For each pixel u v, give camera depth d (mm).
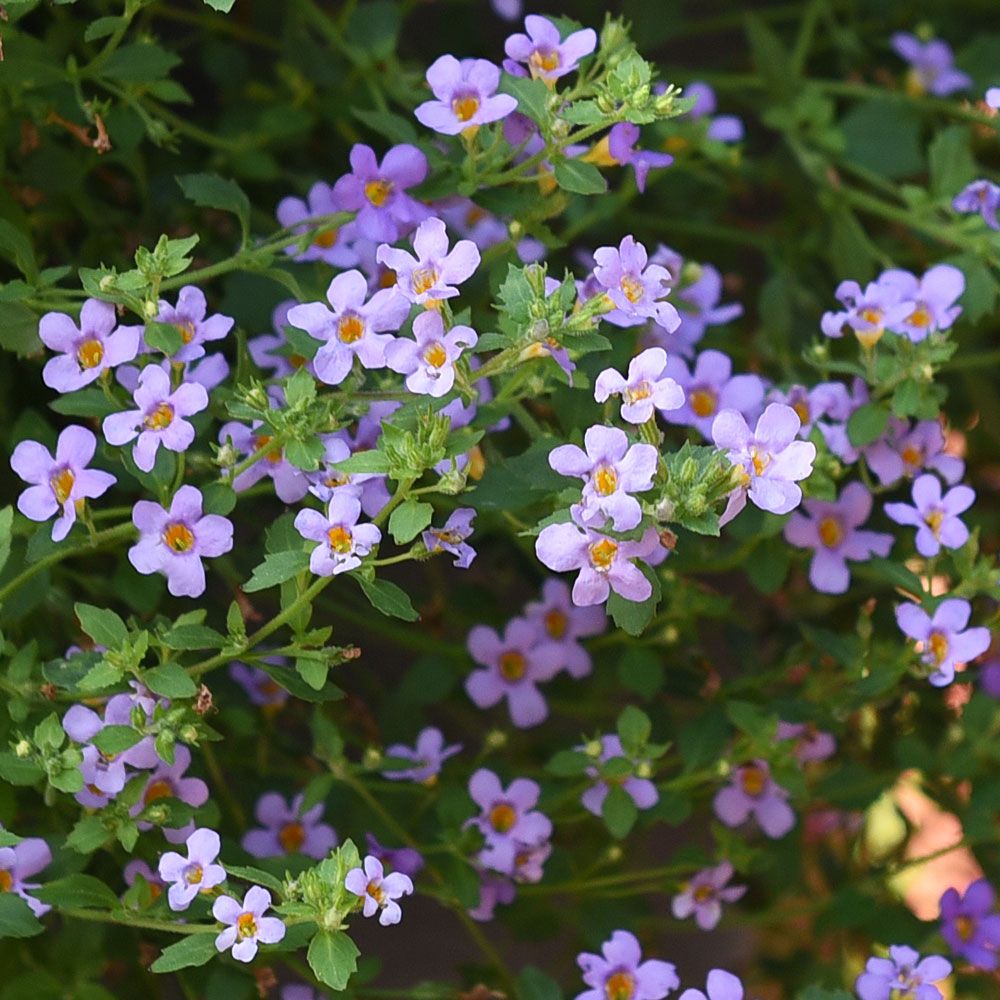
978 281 732
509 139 673
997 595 687
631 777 701
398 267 628
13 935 625
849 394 713
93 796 647
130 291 641
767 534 698
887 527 736
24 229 704
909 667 690
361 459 615
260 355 695
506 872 707
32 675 659
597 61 674
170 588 634
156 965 617
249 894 617
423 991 710
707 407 700
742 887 738
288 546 631
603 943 723
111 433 630
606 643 741
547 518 615
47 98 704
